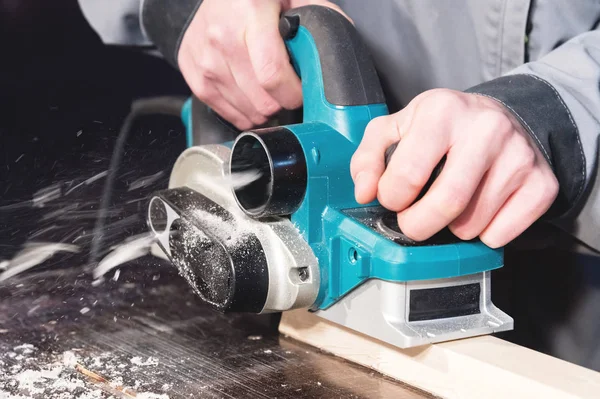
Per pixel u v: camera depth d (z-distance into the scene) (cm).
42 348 110
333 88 103
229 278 97
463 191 87
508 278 157
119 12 156
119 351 109
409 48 149
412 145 88
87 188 161
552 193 93
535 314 159
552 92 106
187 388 96
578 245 125
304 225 100
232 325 122
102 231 140
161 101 154
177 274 149
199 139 143
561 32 129
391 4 148
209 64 130
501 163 90
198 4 133
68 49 350
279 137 99
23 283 140
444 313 96
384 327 93
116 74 340
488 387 90
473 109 91
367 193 92
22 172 230
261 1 120
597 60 110
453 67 144
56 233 156
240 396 93
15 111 313
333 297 100
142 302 133
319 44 106
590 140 107
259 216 100
